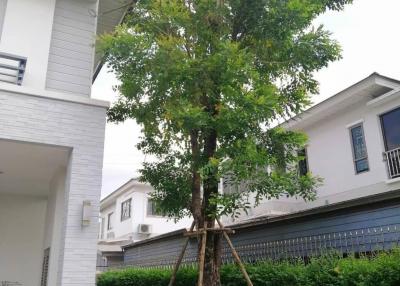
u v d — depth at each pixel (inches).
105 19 331.0
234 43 210.2
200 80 205.8
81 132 249.3
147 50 210.7
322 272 208.1
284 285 224.2
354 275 191.5
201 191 242.8
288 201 504.1
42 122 240.5
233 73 197.0
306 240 269.7
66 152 256.7
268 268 239.1
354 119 451.2
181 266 346.6
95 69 382.0
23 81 248.4
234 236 331.6
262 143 228.4
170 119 223.1
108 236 927.7
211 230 217.2
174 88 215.0
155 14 224.2
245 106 191.0
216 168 196.9
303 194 216.8
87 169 245.9
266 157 200.1
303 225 279.0
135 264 488.7
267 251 293.3
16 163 282.2
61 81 262.1
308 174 217.6
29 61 253.3
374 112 427.8
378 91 420.2
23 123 235.8
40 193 374.3
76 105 251.9
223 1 219.5
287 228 289.9
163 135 257.9
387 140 414.3
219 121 198.4
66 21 275.0
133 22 237.0
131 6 276.2
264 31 221.0
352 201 247.4
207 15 219.3
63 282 225.3
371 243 234.8
